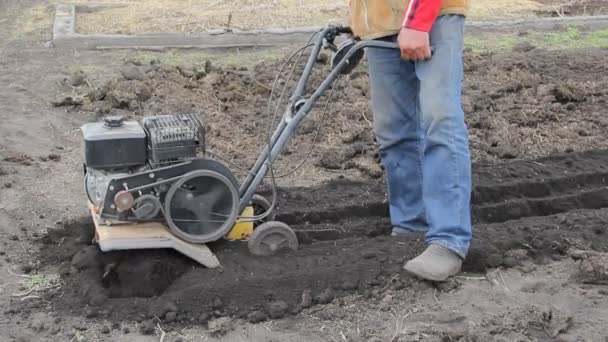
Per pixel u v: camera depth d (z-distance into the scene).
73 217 5.43
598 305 4.41
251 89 8.02
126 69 8.21
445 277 4.48
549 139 6.94
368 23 4.72
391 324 4.23
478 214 5.62
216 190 4.52
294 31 10.09
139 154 4.48
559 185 6.08
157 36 9.80
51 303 4.41
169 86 7.91
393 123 5.04
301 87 4.75
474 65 8.70
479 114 7.38
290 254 4.79
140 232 4.44
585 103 7.78
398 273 4.57
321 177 6.26
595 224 5.23
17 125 7.04
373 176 6.25
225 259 4.63
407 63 4.85
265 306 4.34
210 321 4.22
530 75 8.34
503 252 4.86
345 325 4.24
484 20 11.19
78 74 8.23
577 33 10.75
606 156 6.59
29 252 4.96
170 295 4.36
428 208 4.55
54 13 11.33
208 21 10.78
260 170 4.71
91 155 4.42
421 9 4.32
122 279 4.54
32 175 6.07
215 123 7.11
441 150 4.46
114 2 11.95
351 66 4.73
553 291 4.54
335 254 4.82
